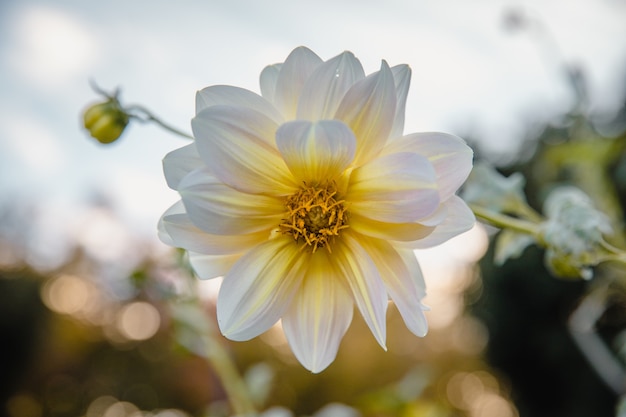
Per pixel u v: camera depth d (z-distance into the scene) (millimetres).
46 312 1980
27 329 1944
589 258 300
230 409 460
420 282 268
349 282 268
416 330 253
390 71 248
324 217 269
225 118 250
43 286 2025
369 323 257
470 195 344
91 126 327
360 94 250
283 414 382
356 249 264
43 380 1886
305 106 252
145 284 393
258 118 253
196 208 249
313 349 269
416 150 255
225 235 264
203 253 264
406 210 250
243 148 254
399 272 259
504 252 343
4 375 1935
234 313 264
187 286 391
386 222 260
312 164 262
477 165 347
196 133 247
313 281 275
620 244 411
